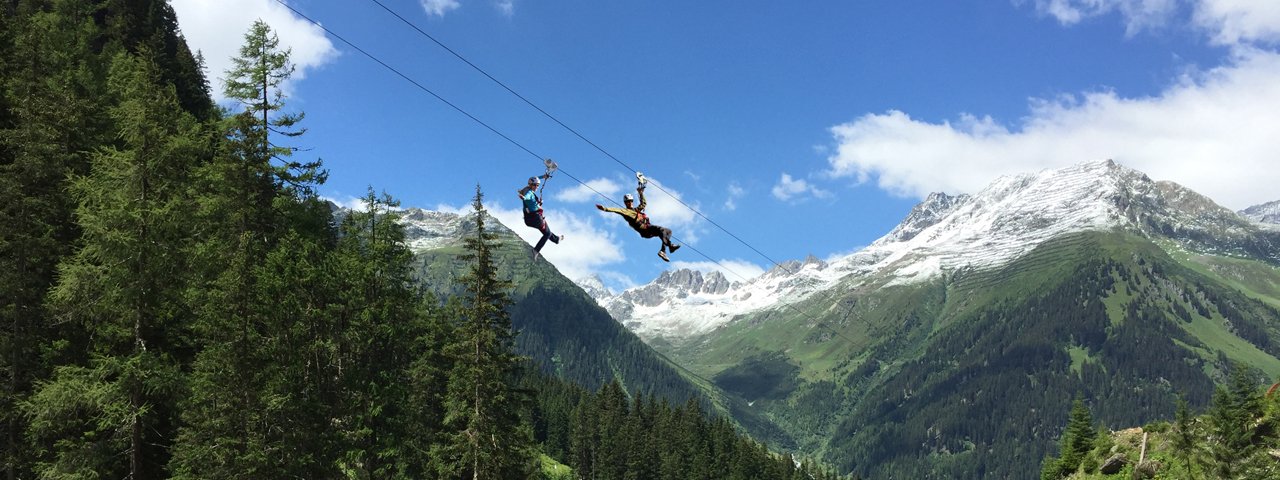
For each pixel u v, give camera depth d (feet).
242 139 131.64
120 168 107.24
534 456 160.76
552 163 88.02
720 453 456.45
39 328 114.01
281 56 135.33
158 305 108.17
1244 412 236.02
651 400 505.25
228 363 107.86
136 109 109.70
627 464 393.29
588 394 552.41
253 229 133.49
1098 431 289.12
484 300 149.79
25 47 148.25
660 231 91.04
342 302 136.56
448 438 148.46
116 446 103.04
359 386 137.80
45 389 97.81
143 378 100.58
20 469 108.06
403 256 157.17
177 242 110.42
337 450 127.03
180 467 106.93
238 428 108.17
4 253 112.98
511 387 153.69
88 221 101.35
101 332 103.35
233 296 110.01
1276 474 211.41
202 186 129.39
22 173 118.52
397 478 147.23
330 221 160.25
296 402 117.29
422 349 160.86
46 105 124.88
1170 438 239.09
